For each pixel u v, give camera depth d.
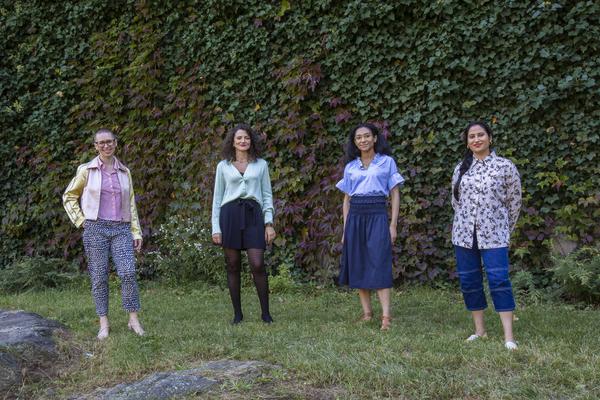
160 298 6.50
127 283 4.57
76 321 5.08
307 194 7.21
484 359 3.52
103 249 4.54
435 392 3.11
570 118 6.09
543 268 6.25
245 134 5.13
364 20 6.79
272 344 4.04
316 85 7.13
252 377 3.34
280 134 7.20
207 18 7.72
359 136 4.96
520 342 4.04
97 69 8.24
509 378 3.25
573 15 6.01
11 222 8.56
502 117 6.32
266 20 7.42
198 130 7.72
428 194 6.64
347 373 3.34
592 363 3.42
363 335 4.32
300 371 3.44
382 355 3.69
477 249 4.20
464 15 6.39
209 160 7.64
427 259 6.66
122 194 4.61
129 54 8.17
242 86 7.56
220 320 5.23
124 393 3.28
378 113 6.85
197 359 3.81
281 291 6.74
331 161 7.12
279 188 7.21
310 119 7.12
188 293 6.88
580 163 6.05
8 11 8.83
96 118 8.35
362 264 4.89
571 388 3.12
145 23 8.14
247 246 5.07
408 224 6.63
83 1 8.44
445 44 6.42
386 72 6.78
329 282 6.94
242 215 5.06
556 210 6.16
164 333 4.48
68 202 4.51
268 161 7.37
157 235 7.95
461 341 4.04
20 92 8.76
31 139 8.67
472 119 6.45
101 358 3.94
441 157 6.57
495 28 6.25
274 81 7.32
